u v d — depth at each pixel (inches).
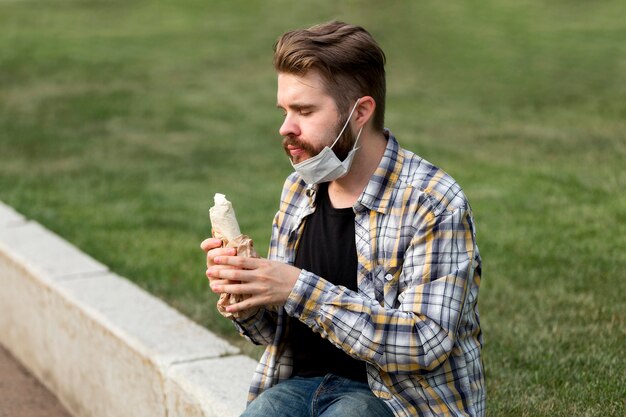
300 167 144.2
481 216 385.7
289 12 1146.0
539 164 479.2
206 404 202.8
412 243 138.6
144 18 1183.6
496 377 233.1
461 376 140.9
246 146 609.0
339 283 147.2
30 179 541.6
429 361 134.9
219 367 219.8
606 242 335.3
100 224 430.0
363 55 141.5
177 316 256.2
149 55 964.0
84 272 300.2
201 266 356.5
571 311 272.4
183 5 1251.8
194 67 900.6
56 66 916.0
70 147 627.2
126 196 491.5
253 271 137.9
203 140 632.4
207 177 532.1
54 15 1222.9
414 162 145.4
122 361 243.3
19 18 1210.0
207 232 411.5
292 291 137.7
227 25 1108.5
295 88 141.9
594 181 429.4
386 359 136.2
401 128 605.9
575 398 215.9
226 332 286.0
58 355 290.4
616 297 280.2
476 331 148.1
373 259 142.8
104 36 1078.4
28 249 329.7
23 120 711.7
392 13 1059.3
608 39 872.9
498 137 559.8
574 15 1001.5
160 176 538.6
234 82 831.7
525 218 377.4
